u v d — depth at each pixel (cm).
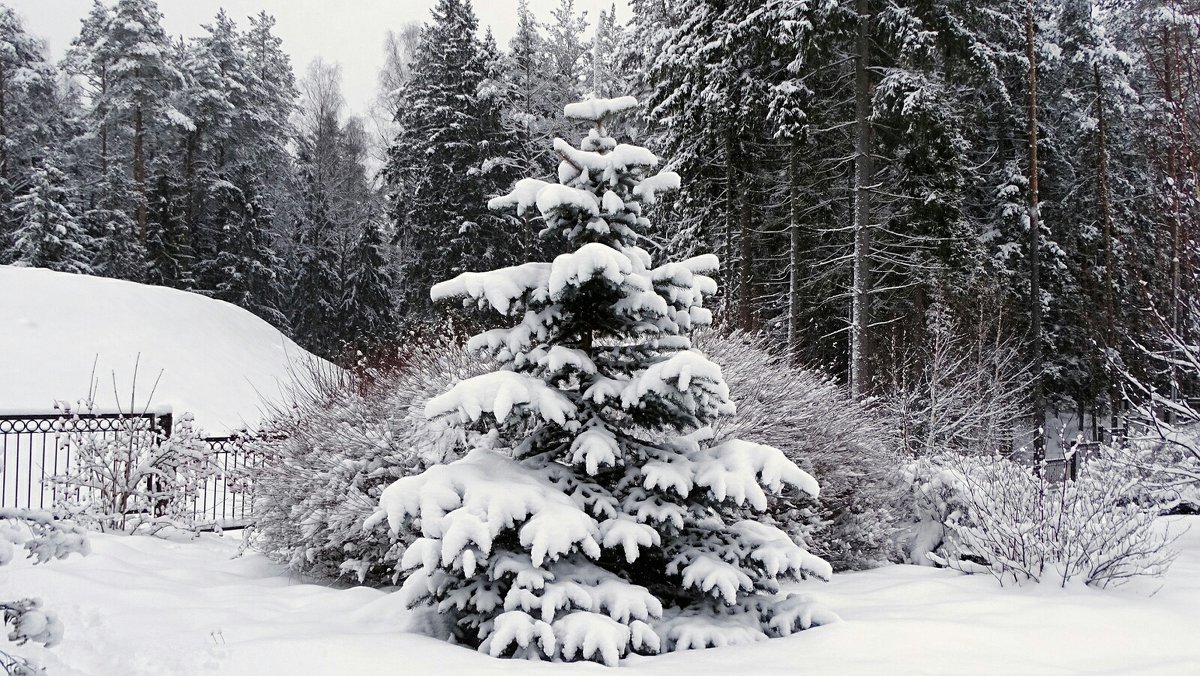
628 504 454
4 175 3725
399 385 754
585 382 478
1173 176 925
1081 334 2067
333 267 3978
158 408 849
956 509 754
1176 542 771
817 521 686
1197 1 952
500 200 493
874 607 508
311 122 5178
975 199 2208
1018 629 432
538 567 414
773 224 2131
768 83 1783
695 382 439
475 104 3241
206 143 3900
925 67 1705
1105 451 835
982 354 1606
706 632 431
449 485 415
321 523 628
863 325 1688
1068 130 2255
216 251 3644
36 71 3912
